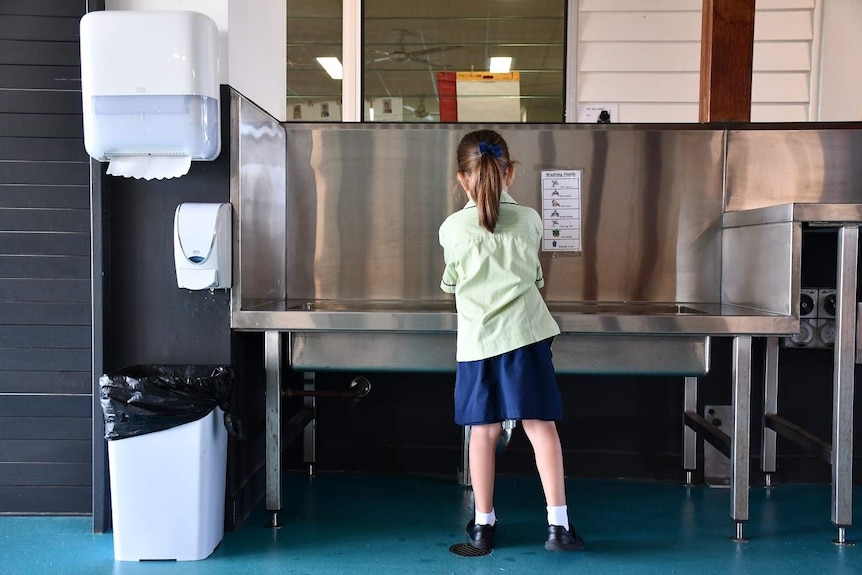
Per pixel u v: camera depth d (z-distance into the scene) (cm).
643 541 236
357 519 255
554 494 222
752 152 290
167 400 210
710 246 293
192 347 239
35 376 247
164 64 214
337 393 283
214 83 221
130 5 237
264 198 266
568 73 389
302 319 233
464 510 266
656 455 305
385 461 312
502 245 217
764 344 298
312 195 299
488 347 212
